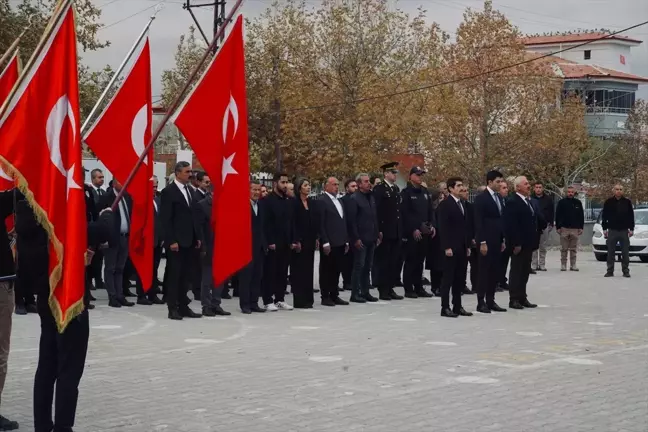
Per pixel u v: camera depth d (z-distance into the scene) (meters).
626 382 8.89
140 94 11.20
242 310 14.79
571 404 7.88
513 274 15.62
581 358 10.30
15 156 6.21
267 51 44.94
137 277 15.88
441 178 41.41
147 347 10.97
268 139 46.72
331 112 45.50
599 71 67.81
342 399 8.03
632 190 47.72
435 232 17.92
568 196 24.91
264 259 15.27
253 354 10.46
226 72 9.40
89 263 6.59
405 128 43.41
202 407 7.70
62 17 6.36
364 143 44.00
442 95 41.00
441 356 10.37
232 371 9.37
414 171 17.62
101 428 6.97
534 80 41.31
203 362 9.91
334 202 16.06
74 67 6.37
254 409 7.62
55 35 6.35
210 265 14.32
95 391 8.34
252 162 44.03
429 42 44.41
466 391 8.41
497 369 9.55
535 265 25.05
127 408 7.65
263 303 15.74
